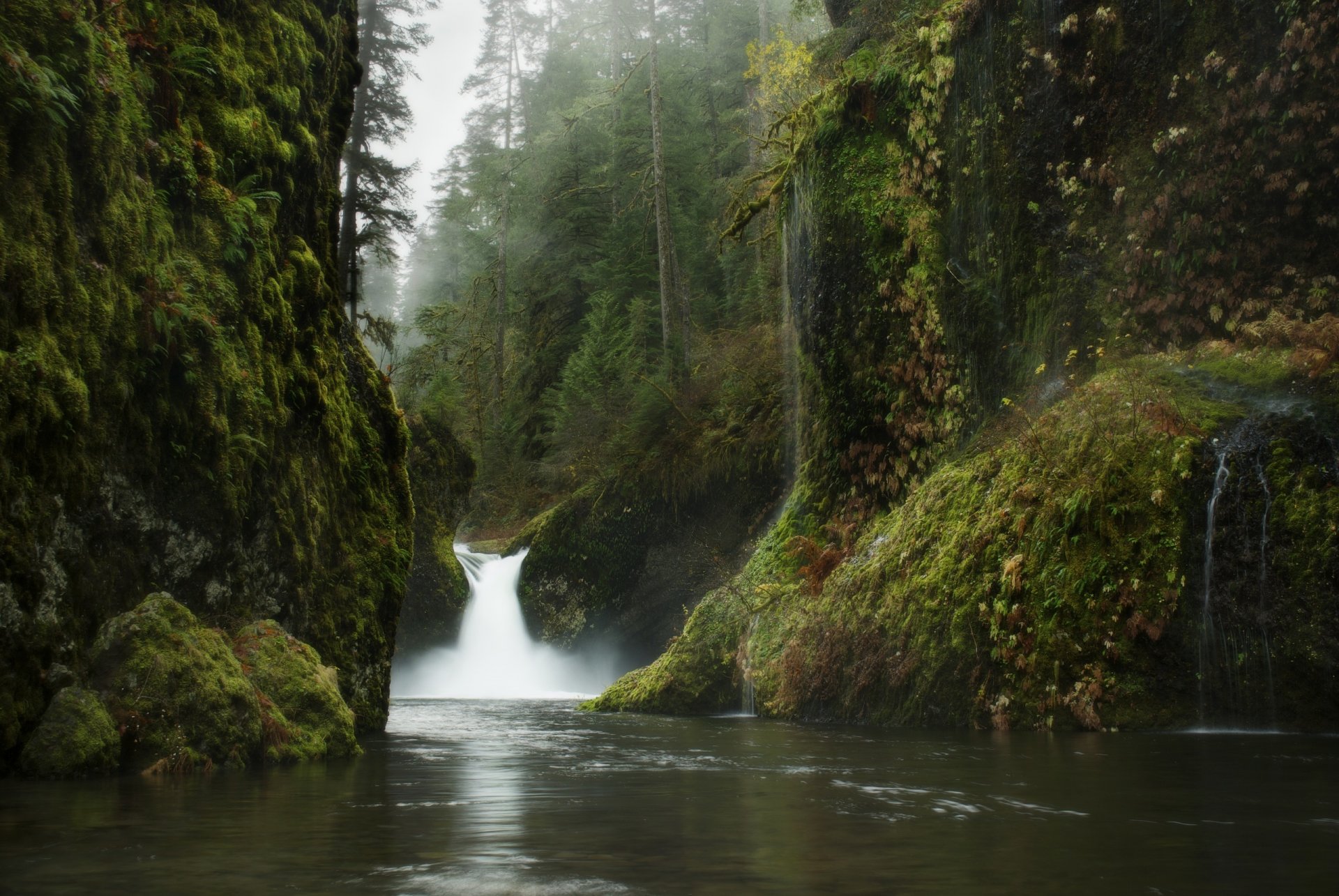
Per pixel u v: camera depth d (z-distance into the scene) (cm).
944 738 851
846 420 1552
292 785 522
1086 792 501
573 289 4512
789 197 1812
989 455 1197
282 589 833
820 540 1516
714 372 2795
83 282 611
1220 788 513
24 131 566
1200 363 1105
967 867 318
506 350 5097
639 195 3928
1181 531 914
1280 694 859
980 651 995
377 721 990
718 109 4616
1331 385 949
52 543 566
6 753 526
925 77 1489
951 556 1086
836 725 1066
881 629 1130
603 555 2705
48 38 599
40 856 332
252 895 279
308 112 992
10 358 536
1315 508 871
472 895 280
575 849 348
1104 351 1219
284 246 912
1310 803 461
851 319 1552
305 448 903
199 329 716
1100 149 1281
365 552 1008
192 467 712
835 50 2002
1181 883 296
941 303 1427
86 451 601
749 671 1323
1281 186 1116
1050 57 1333
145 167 697
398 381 4491
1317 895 281
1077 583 950
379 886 290
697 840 368
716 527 2559
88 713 546
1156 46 1233
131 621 600
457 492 3172
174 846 351
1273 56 1123
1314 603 854
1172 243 1188
